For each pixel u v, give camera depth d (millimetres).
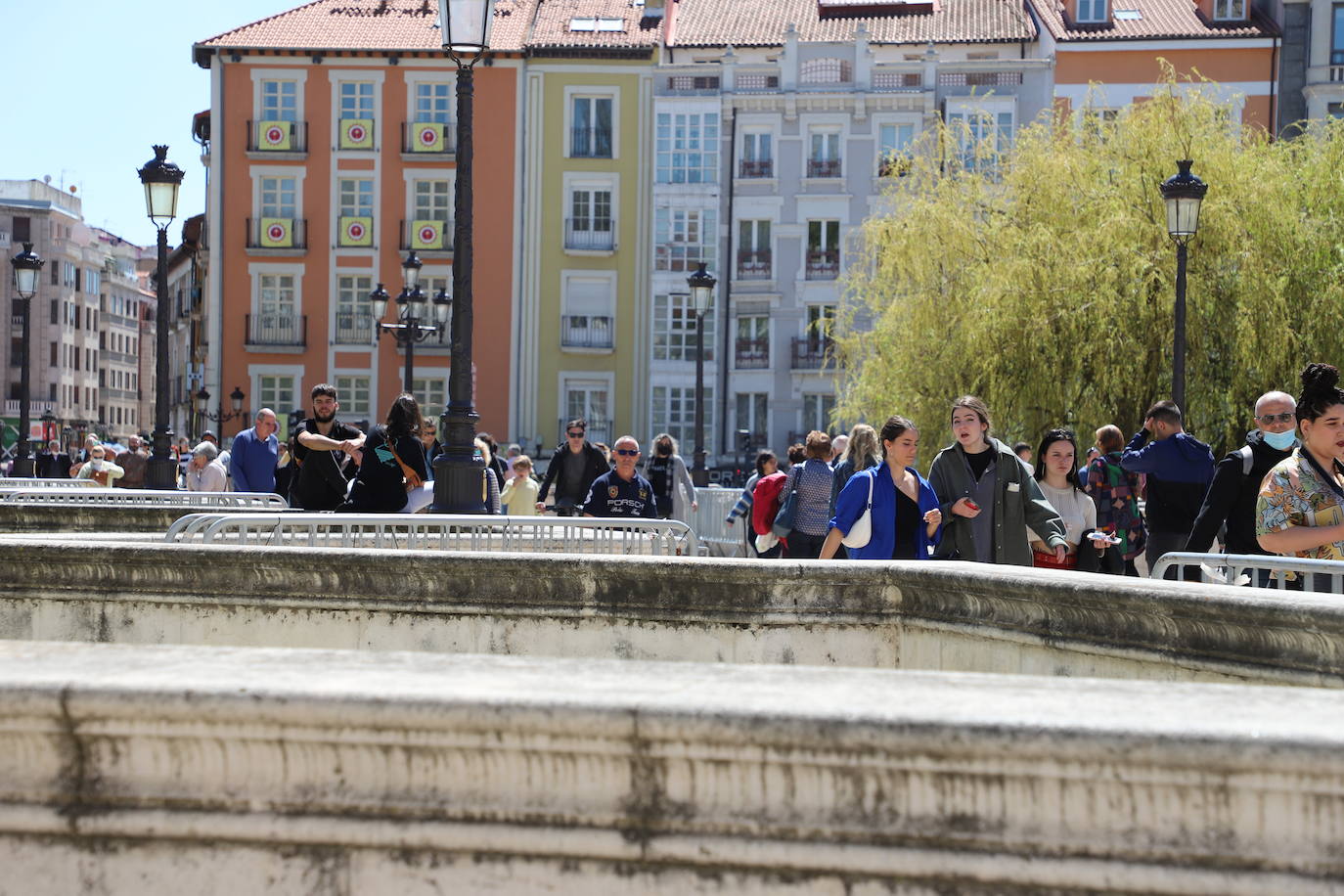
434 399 60312
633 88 59375
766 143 58531
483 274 59938
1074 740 2424
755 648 6484
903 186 34406
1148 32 56000
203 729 2723
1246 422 26016
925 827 2531
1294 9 55094
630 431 59812
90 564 7234
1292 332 25906
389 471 12969
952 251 30766
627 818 2635
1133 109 28781
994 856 2498
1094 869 2455
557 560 6684
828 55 58094
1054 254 27312
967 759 2492
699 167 58625
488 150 59844
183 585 7109
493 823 2674
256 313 60438
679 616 6559
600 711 2578
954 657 5988
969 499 9125
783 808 2580
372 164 60125
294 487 14578
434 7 61875
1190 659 4758
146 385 157250
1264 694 2715
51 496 15305
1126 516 14156
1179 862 2441
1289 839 2408
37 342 124188
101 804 2777
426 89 60000
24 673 2793
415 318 33875
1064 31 56781
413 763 2699
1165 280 26000
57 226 126062
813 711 2529
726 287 58562
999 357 27172
